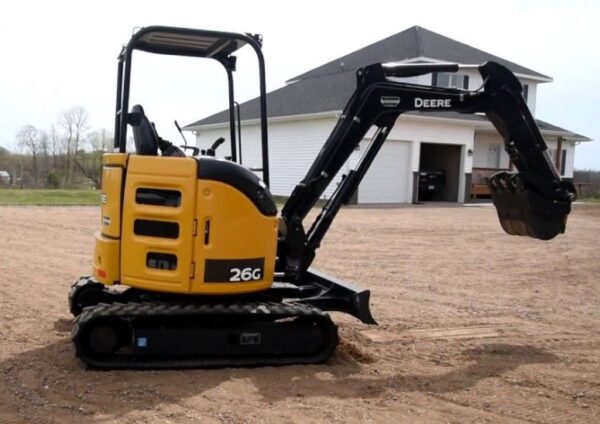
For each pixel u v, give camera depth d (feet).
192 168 18.42
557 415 16.49
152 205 18.58
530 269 40.40
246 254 18.99
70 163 137.59
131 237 18.62
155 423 14.92
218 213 18.51
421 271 38.91
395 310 28.35
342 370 19.47
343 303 21.24
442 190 107.76
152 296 20.26
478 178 111.65
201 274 18.51
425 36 114.42
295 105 103.19
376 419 15.71
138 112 19.58
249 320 19.52
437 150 110.32
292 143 99.71
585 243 53.42
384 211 82.53
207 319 19.04
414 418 15.96
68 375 17.95
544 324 26.78
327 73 120.88
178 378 17.94
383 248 48.44
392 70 22.15
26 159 137.49
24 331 22.48
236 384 17.60
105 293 23.04
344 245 49.67
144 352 18.48
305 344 19.74
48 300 27.53
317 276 22.40
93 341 18.37
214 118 118.73
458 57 109.60
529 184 23.06
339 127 21.99
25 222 57.21
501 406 17.03
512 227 24.27
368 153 22.47
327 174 21.85
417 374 19.56
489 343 23.53
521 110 22.95
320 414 15.81
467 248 49.26
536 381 19.19
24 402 16.02
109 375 17.99
